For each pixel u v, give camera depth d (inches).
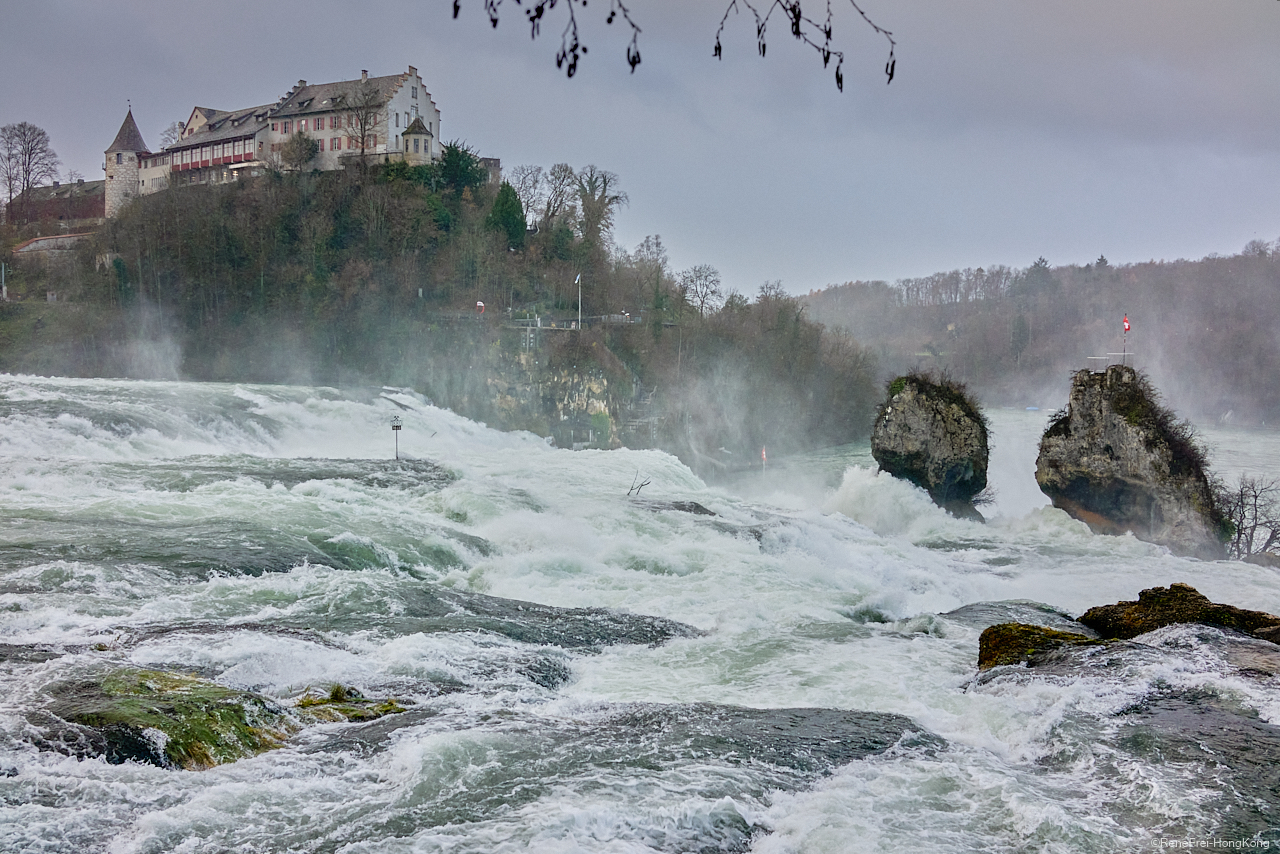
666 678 695.1
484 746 491.2
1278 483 3058.6
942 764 487.8
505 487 1599.4
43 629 681.6
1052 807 424.8
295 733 512.7
